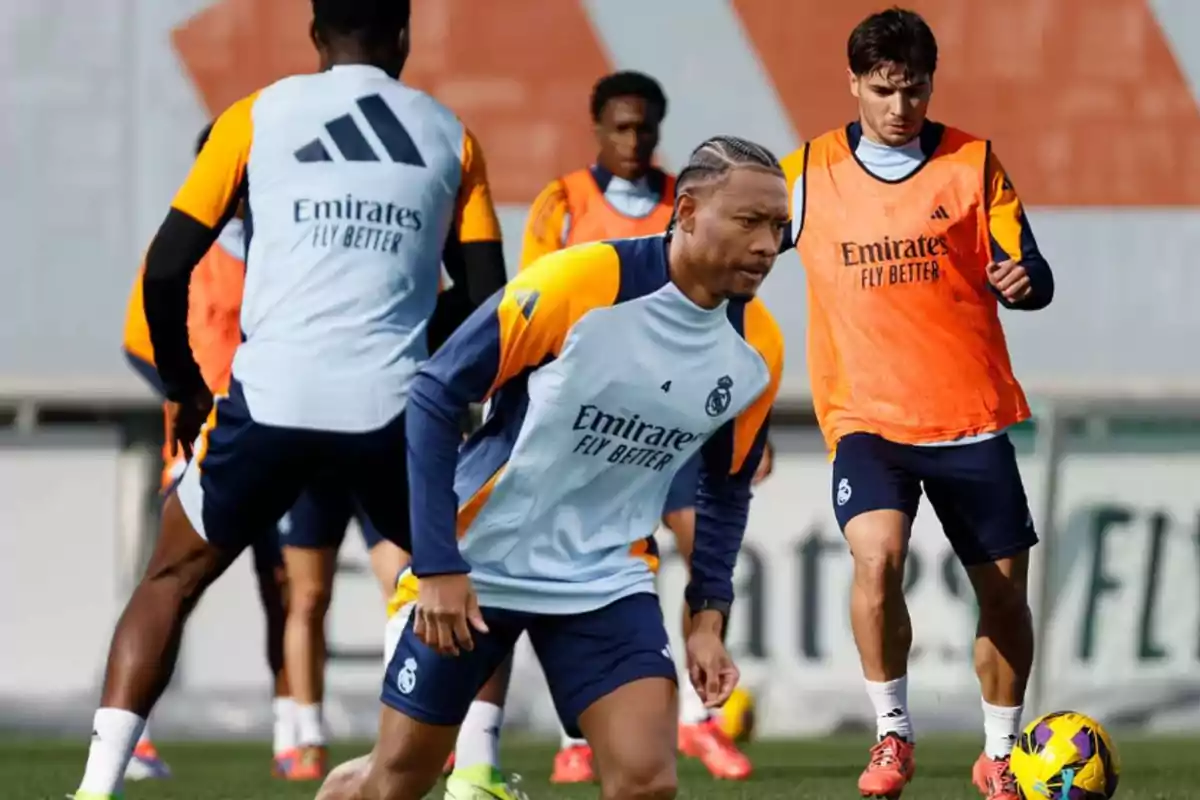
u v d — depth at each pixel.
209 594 35.59
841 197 20.72
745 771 25.73
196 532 17.36
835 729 36.19
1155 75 37.56
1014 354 37.22
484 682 14.55
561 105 36.69
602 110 26.52
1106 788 19.30
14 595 35.78
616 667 14.12
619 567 14.43
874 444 20.52
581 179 26.80
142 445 36.12
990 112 37.56
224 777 26.91
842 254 20.67
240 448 17.08
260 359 17.17
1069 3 37.56
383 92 17.80
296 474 17.36
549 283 13.48
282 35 36.47
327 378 17.09
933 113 37.62
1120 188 37.47
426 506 13.59
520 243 36.59
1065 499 36.97
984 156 20.38
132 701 17.28
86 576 35.94
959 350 20.38
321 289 17.23
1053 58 37.53
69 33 36.19
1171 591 37.12
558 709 14.45
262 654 35.69
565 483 14.09
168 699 35.50
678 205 13.41
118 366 36.09
